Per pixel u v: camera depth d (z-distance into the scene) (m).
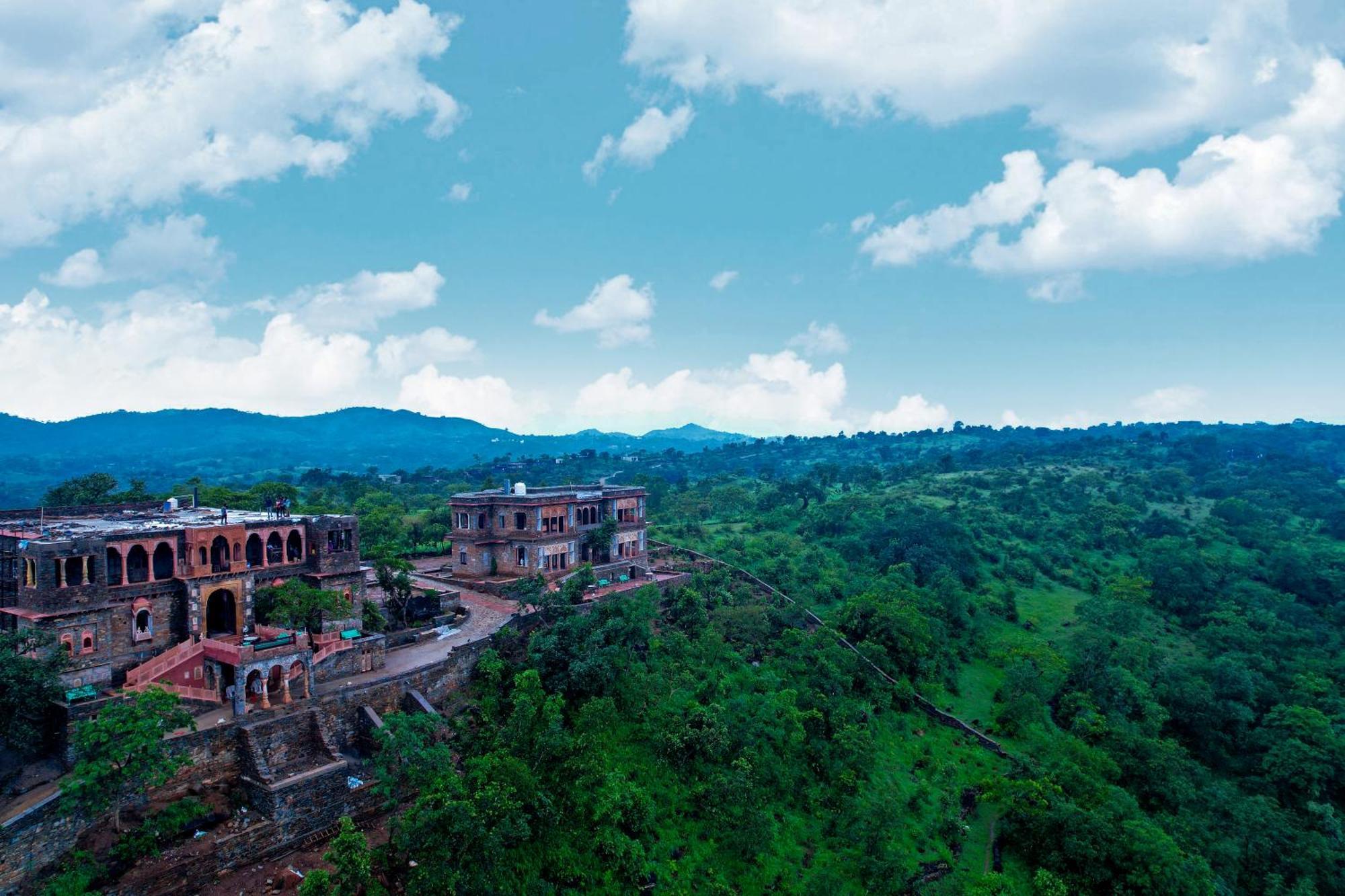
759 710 70.19
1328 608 130.75
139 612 57.31
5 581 56.25
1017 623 119.06
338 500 178.75
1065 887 63.03
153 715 44.06
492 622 77.19
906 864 62.47
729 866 57.12
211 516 72.81
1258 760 90.31
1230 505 181.38
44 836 41.56
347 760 53.22
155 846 42.91
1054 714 94.94
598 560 103.62
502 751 53.00
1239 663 103.69
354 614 68.88
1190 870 63.47
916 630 94.62
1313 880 69.88
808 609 103.50
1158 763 80.12
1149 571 139.50
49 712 48.22
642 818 55.53
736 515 173.38
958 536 138.38
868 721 81.00
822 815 66.38
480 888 43.06
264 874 45.06
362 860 39.91
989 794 72.56
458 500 97.69
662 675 70.50
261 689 52.56
